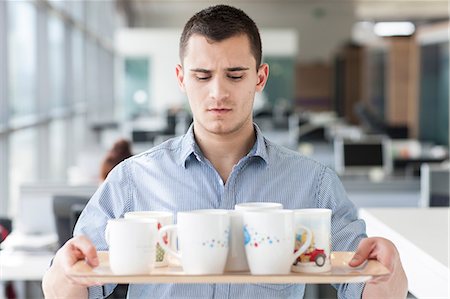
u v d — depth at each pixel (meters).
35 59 9.38
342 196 1.96
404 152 9.10
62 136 11.25
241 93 1.70
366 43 25.03
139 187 1.93
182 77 1.81
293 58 15.59
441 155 9.22
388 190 5.64
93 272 1.54
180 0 22.62
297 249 1.57
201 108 1.71
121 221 1.53
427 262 2.26
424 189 5.00
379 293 1.71
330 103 25.69
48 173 9.62
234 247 1.56
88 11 14.68
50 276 1.64
